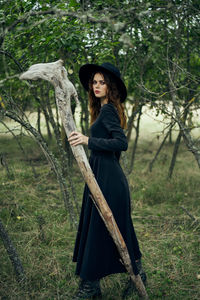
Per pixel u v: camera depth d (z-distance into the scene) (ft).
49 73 5.13
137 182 14.33
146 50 10.37
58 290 6.46
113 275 7.09
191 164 17.87
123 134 5.66
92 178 5.33
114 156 6.13
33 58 7.94
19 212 10.43
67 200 9.08
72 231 9.45
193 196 12.73
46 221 9.59
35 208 11.04
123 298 6.34
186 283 6.83
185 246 8.36
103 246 5.80
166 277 7.05
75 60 8.95
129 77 12.58
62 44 7.42
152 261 7.74
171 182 14.32
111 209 5.78
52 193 12.48
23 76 4.98
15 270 6.51
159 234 9.23
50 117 9.27
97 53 8.77
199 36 10.16
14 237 8.58
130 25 8.36
